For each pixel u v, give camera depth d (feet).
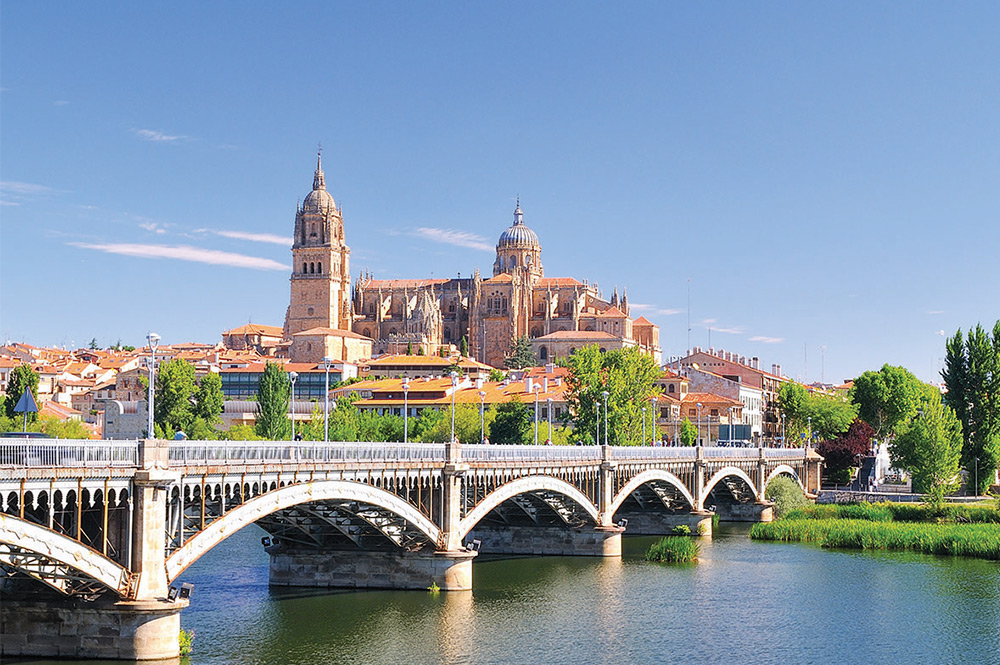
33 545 166.61
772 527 454.40
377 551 295.69
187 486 201.98
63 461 174.70
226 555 371.35
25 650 196.13
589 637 254.88
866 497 605.73
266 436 596.70
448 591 293.02
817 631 267.80
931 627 274.16
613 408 595.06
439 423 622.95
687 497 464.65
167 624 194.29
